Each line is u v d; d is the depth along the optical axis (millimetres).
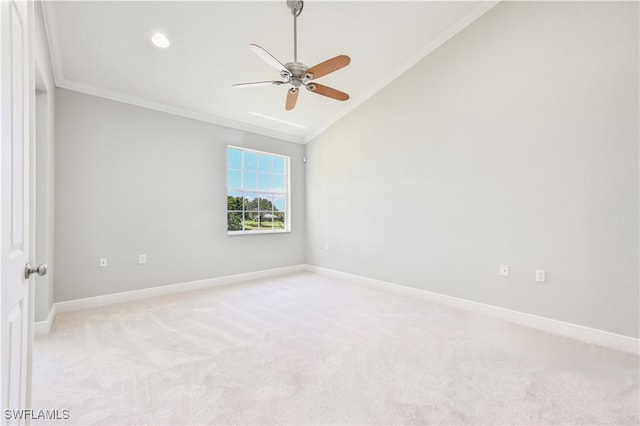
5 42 877
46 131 2529
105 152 3301
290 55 3145
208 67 3154
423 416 1486
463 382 1779
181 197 3877
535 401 1602
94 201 3225
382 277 3986
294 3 2494
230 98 3789
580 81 2385
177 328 2611
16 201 995
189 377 1832
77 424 1425
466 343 2312
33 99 1212
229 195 4473
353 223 4410
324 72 2398
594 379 1806
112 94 3332
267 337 2424
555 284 2518
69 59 2795
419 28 3102
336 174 4695
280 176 5133
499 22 2832
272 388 1721
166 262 3742
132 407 1552
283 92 3789
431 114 3406
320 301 3430
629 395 1648
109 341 2344
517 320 2730
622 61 2201
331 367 1952
